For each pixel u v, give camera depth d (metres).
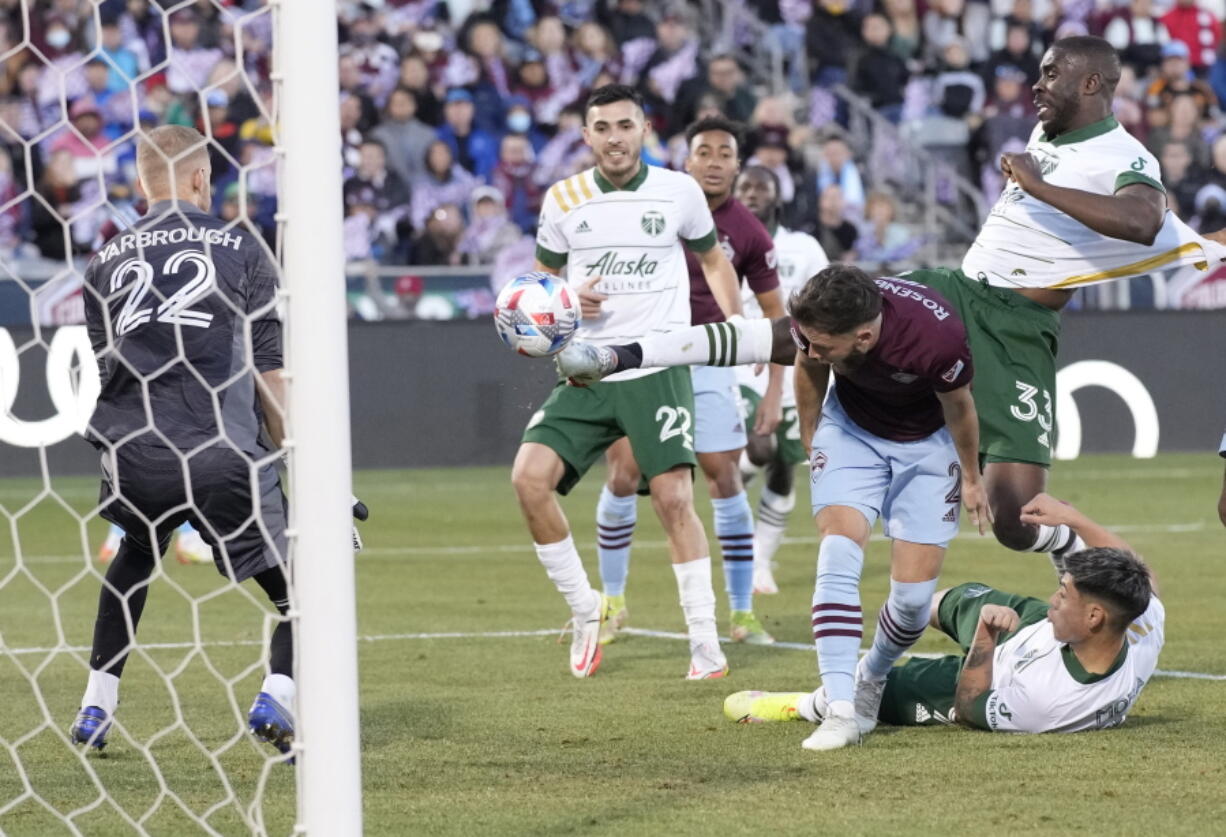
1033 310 15.29
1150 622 12.87
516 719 13.84
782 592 23.41
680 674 16.42
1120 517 31.94
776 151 46.00
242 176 9.34
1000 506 15.33
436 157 45.56
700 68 49.62
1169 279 44.97
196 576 25.06
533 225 47.53
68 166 42.91
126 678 16.02
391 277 42.59
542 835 9.77
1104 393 43.88
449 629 19.66
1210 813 10.17
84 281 11.01
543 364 22.39
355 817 8.61
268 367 12.34
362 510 11.94
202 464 12.06
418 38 48.25
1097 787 10.94
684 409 16.33
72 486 38.56
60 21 44.91
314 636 8.55
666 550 28.59
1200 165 49.59
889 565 26.02
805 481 40.91
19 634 19.48
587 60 49.38
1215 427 44.22
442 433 42.16
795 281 24.25
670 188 16.73
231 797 9.34
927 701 13.23
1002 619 12.97
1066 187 14.95
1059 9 53.44
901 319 11.88
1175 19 54.09
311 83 8.62
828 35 52.03
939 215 49.25
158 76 44.69
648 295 16.61
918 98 51.94
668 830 9.85
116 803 10.44
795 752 12.28
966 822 9.98
